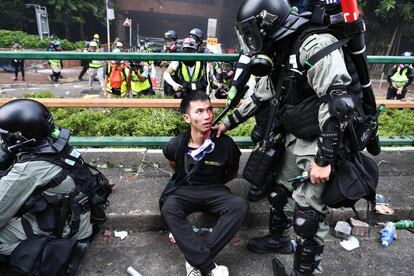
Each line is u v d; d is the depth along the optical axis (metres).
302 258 1.97
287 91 1.88
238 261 2.34
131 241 2.49
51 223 2.04
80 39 30.58
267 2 1.74
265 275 2.23
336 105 1.56
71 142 3.21
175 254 2.38
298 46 1.73
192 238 2.05
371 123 1.88
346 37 1.69
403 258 2.41
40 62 18.83
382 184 3.02
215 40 11.88
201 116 2.19
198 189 2.29
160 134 4.16
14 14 25.38
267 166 2.07
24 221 2.04
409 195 2.87
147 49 16.53
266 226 2.67
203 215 2.57
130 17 40.34
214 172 2.33
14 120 1.92
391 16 20.20
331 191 1.78
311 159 1.84
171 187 2.37
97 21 32.34
